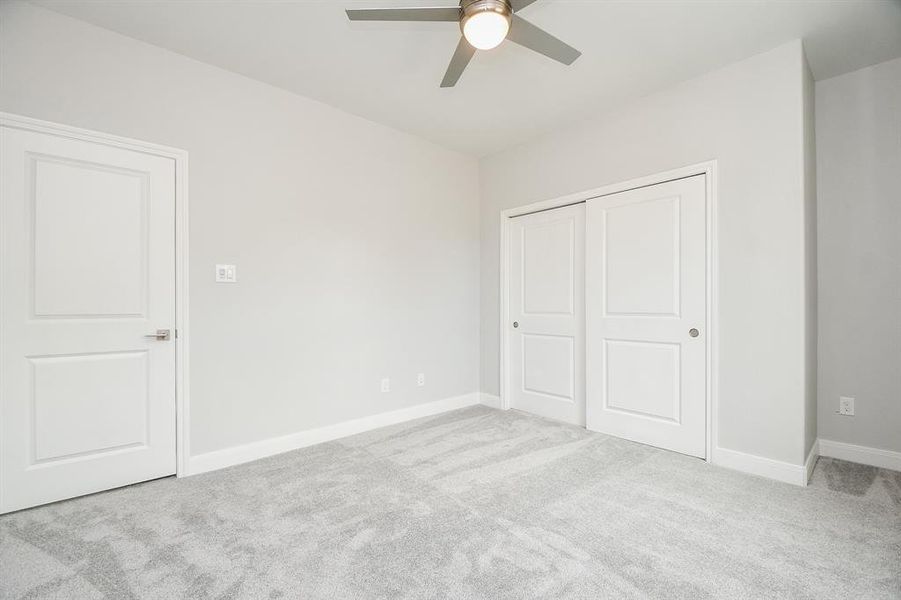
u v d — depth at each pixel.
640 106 2.92
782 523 1.87
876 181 2.56
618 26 2.16
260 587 1.46
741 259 2.46
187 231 2.45
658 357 2.83
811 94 2.58
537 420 3.52
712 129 2.57
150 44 2.33
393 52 2.41
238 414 2.64
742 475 2.39
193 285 2.47
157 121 2.36
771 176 2.36
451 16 1.66
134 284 2.29
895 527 1.84
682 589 1.45
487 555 1.64
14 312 1.99
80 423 2.15
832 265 2.69
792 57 2.29
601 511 1.99
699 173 2.64
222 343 2.58
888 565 1.58
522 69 2.55
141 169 2.31
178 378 2.42
